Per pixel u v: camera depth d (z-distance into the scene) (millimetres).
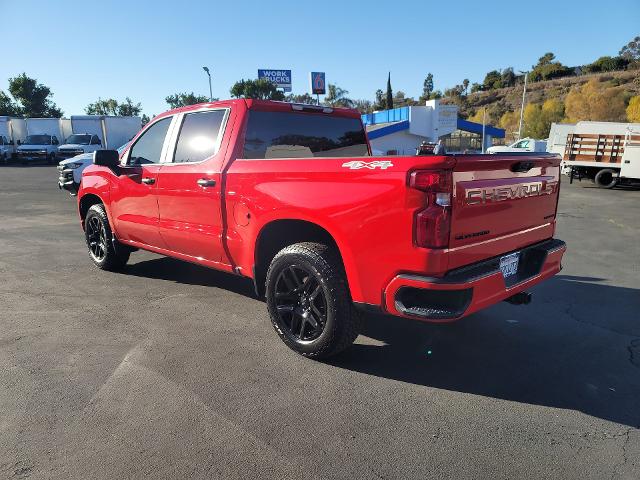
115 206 5410
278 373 3340
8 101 50000
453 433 2668
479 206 2979
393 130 34938
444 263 2822
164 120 4832
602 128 18984
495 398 3049
